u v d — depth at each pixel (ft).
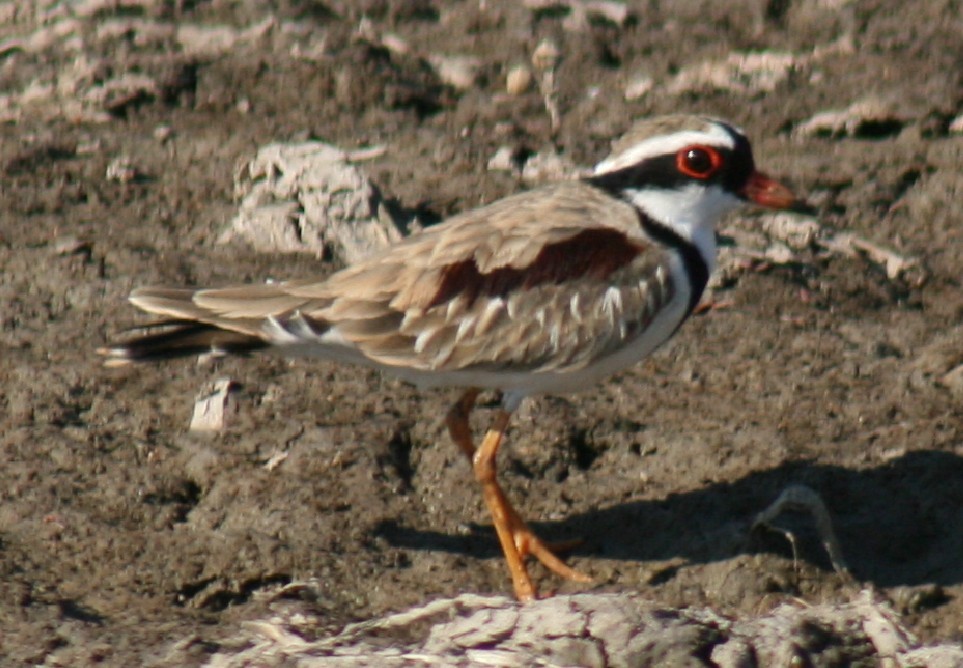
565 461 42.91
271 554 38.99
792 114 60.95
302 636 35.94
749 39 65.46
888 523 39.99
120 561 38.78
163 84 61.98
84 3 66.74
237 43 64.80
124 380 45.65
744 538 39.11
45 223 53.83
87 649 35.40
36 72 63.05
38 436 43.04
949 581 38.19
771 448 42.73
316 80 62.64
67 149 58.65
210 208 55.06
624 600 34.68
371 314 38.06
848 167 57.67
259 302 38.27
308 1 67.62
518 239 38.78
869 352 47.52
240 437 43.34
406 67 64.28
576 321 38.63
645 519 40.73
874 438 43.19
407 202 55.06
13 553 38.73
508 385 39.34
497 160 57.98
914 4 66.33
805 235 53.52
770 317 49.32
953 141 58.75
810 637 34.17
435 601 36.35
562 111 61.72
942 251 53.31
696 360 47.03
